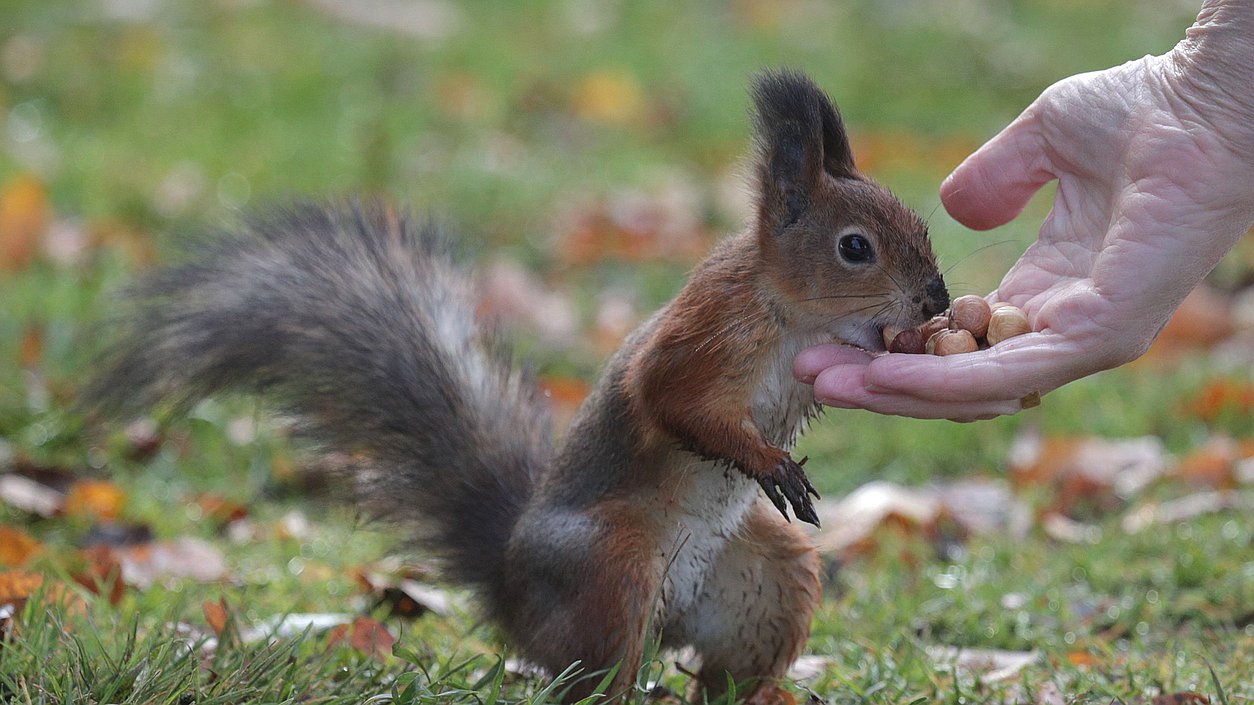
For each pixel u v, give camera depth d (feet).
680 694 24.80
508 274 44.98
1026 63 71.26
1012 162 22.71
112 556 28.22
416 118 57.62
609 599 22.77
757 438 22.97
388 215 29.96
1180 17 79.20
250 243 29.01
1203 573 29.89
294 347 27.63
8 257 44.29
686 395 23.06
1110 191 20.98
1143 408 41.81
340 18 70.49
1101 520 36.11
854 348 22.89
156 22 67.77
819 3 78.18
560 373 41.88
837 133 24.45
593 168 55.83
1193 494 36.35
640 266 48.65
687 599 24.30
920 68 69.56
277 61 63.00
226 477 35.35
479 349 27.86
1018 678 24.67
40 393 36.63
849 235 23.21
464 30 70.18
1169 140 19.52
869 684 24.23
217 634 24.43
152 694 20.51
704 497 23.86
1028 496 36.27
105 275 42.55
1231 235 19.47
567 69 65.16
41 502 32.12
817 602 24.70
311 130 55.36
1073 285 20.54
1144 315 19.47
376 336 27.37
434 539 25.86
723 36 71.46
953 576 30.99
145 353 28.43
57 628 22.35
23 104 57.77
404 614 27.99
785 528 24.59
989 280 47.75
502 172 53.57
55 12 67.72
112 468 34.96
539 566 23.52
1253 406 41.50
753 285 23.49
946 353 21.12
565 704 22.75
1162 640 27.45
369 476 26.66
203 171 51.13
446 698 21.56
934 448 39.50
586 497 23.89
